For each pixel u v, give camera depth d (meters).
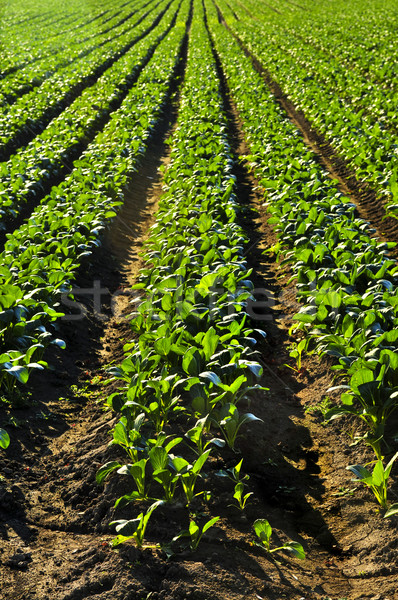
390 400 5.59
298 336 8.76
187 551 4.65
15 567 4.51
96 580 4.31
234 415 5.99
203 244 10.10
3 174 14.49
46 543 4.88
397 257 11.30
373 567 4.58
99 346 9.05
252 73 29.38
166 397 6.16
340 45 34.78
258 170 16.22
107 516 5.05
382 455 5.72
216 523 5.02
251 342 7.19
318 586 4.44
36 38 43.53
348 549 4.91
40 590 4.25
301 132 21.66
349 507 5.33
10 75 28.00
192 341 6.89
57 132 18.75
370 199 14.66
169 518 5.02
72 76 28.55
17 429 6.48
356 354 6.42
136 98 24.73
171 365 6.84
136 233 14.21
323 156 18.70
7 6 66.69
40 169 15.25
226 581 4.31
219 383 5.92
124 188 16.11
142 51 36.56
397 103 20.42
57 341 7.35
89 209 12.56
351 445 6.11
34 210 13.71
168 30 49.44
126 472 4.95
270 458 6.11
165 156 20.08
